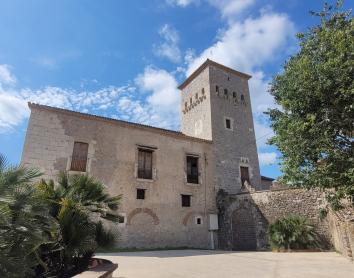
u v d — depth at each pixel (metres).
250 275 8.48
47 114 18.44
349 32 7.96
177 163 22.55
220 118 26.97
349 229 11.14
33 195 5.35
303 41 9.20
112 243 8.70
